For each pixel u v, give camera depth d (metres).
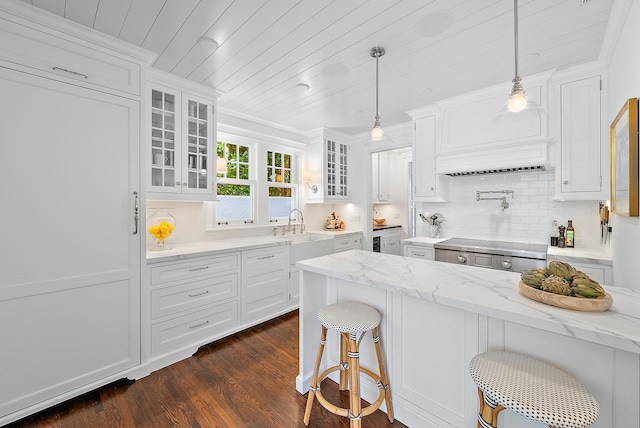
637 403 0.93
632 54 1.47
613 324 0.86
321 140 4.04
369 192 4.38
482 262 2.65
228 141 3.40
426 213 3.69
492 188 3.16
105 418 1.57
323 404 1.44
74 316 1.72
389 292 1.58
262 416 1.59
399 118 3.59
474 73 2.37
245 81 2.52
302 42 1.91
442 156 3.01
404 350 1.52
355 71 2.33
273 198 3.91
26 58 1.55
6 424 1.50
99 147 1.81
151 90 2.35
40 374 1.61
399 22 1.70
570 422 0.77
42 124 1.61
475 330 1.26
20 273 1.54
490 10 1.59
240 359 2.21
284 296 3.16
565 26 1.74
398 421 1.54
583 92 2.26
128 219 1.94
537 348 1.11
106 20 1.67
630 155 1.41
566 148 2.34
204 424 1.53
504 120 1.64
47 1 1.50
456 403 1.32
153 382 1.92
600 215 2.43
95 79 1.79
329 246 3.79
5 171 1.50
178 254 2.24
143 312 2.01
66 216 1.69
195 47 1.97
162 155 2.42
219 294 2.53
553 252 2.34
